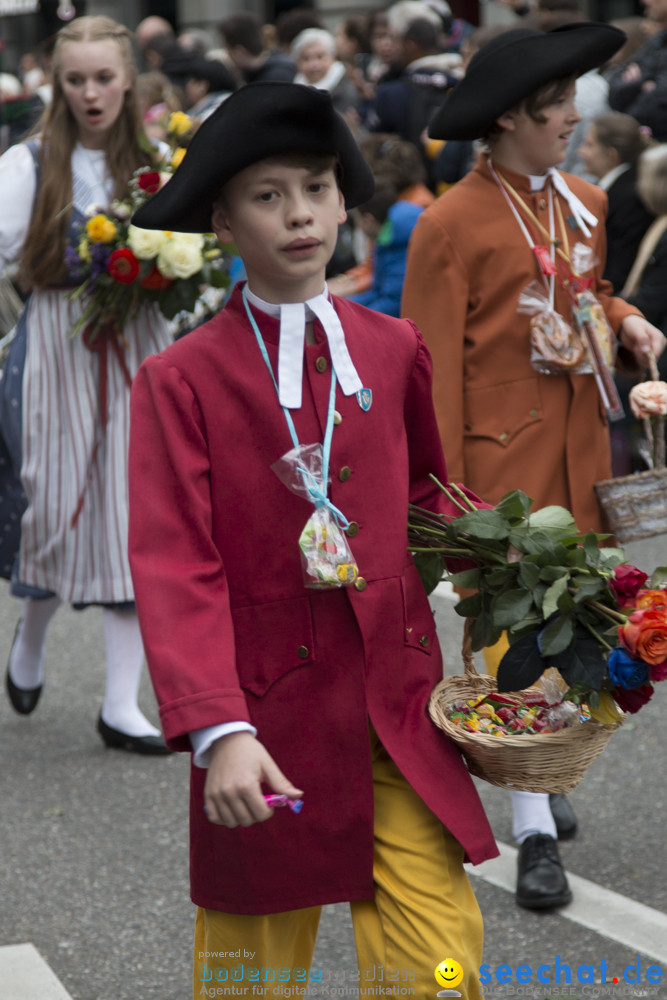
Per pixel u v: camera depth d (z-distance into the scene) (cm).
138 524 246
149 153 508
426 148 1059
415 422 285
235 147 244
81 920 399
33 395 518
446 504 291
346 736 255
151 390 253
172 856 441
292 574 255
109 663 532
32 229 504
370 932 256
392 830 257
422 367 280
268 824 256
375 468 264
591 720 261
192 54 1227
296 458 251
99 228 484
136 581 242
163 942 386
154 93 854
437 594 721
